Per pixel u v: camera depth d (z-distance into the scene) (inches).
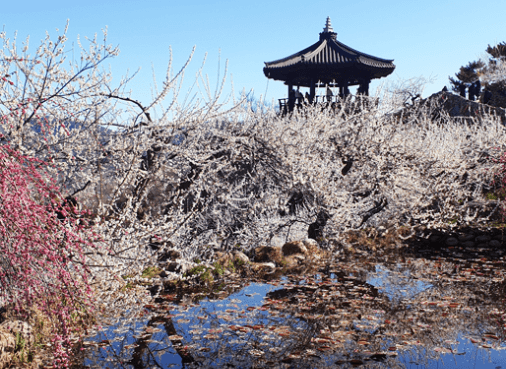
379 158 439.8
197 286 301.3
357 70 894.4
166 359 185.8
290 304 266.4
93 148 238.2
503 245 478.0
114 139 257.9
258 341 206.7
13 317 181.6
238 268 347.9
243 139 337.7
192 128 297.1
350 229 474.0
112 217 239.3
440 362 184.4
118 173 262.1
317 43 951.0
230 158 343.0
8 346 169.5
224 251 370.3
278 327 225.1
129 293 257.6
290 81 942.4
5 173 135.0
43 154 205.5
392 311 255.0
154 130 264.5
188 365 180.1
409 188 465.7
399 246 478.9
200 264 322.0
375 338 211.5
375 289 306.7
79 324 208.4
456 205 531.5
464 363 183.8
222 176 372.8
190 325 225.6
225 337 211.0
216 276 324.5
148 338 207.3
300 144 382.0
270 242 429.7
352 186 466.9
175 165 307.6
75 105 216.1
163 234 262.1
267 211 420.5
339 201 425.7
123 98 243.1
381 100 464.1
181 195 321.1
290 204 448.1
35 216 140.3
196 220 359.6
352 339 210.2
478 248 479.2
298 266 378.9
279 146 360.5
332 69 880.9
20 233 142.7
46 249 144.5
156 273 299.0
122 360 183.3
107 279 231.9
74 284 156.8
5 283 152.7
